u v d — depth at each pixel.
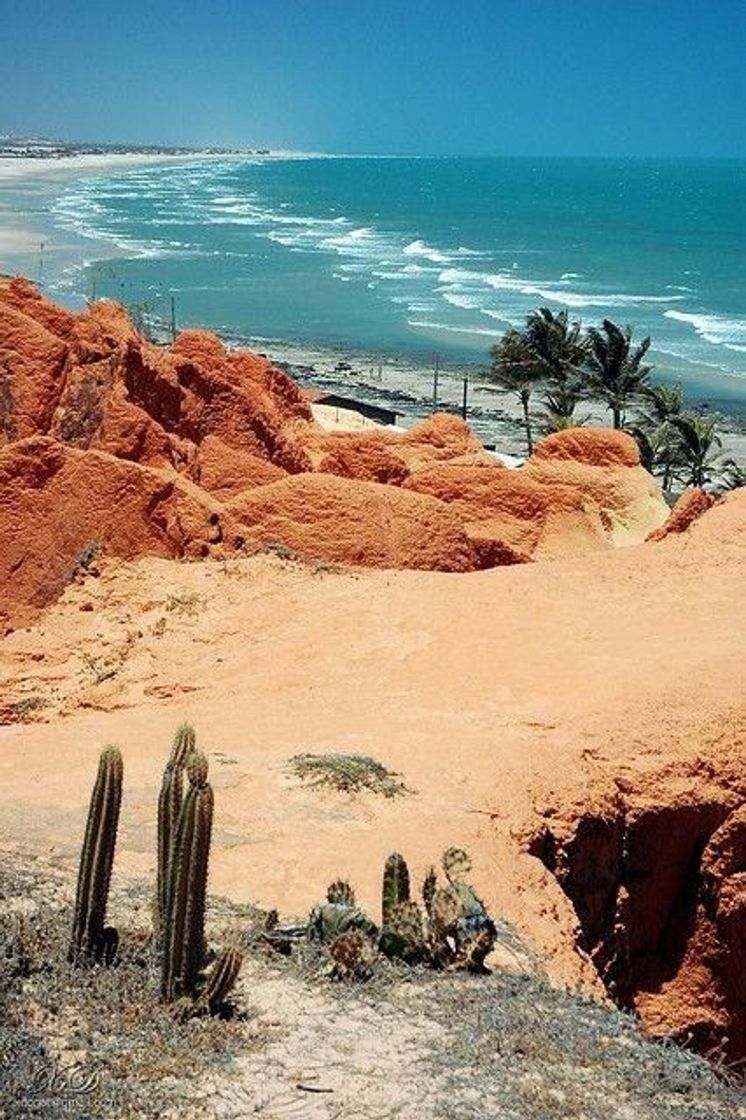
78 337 36.56
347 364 100.62
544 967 13.86
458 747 19.08
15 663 25.22
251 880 14.70
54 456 28.83
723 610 24.88
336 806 16.97
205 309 125.25
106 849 11.35
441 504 31.84
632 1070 10.86
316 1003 11.42
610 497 39.75
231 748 19.50
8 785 17.94
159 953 11.38
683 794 18.36
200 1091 9.76
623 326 120.44
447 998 11.78
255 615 26.06
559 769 18.39
